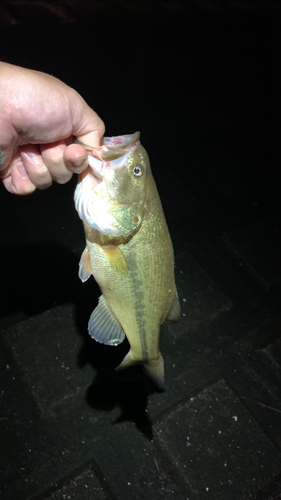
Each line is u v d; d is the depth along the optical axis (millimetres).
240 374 608
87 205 355
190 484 500
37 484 485
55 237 722
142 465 512
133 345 385
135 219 346
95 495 482
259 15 1413
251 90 1141
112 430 533
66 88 372
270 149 972
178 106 1030
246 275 732
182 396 574
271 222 821
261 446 539
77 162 337
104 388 563
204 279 699
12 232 717
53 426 528
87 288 660
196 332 640
